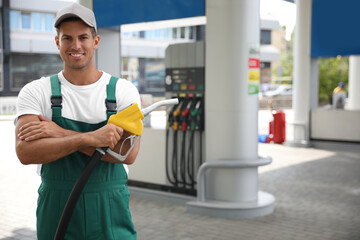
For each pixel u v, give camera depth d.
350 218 5.33
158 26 6.66
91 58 1.90
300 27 11.30
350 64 14.77
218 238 4.57
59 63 28.36
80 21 1.82
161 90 32.66
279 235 4.67
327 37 10.87
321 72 26.44
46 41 27.62
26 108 1.85
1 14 25.94
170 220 5.18
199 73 5.66
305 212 5.58
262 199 5.64
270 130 12.70
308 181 7.53
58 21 1.80
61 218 1.77
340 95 12.20
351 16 10.45
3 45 26.11
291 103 31.16
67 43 1.83
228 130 5.37
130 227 2.00
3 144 11.89
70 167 1.89
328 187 7.07
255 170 5.56
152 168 6.33
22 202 6.01
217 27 5.30
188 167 5.91
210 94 5.43
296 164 9.18
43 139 1.74
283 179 7.70
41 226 1.93
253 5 5.30
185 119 5.78
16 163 8.99
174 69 5.88
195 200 5.62
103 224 1.92
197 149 5.82
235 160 5.38
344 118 11.55
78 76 1.91
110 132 1.74
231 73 5.30
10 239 4.55
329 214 5.50
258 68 5.43
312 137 12.00
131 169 6.55
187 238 4.57
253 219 5.24
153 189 6.34
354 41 10.47
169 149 6.13
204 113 5.66
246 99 5.36
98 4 6.59
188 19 5.88
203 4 5.54
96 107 1.92
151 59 32.09
